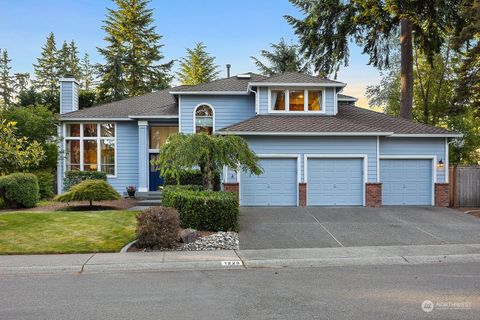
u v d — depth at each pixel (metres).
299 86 17.72
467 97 24.56
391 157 16.92
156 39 44.91
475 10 18.22
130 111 20.22
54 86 56.25
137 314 5.07
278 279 6.82
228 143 12.30
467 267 7.69
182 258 8.20
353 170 16.27
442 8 20.52
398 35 24.50
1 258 8.24
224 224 10.84
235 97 19.34
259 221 12.57
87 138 19.86
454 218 13.28
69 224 11.09
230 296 5.82
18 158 11.86
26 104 29.62
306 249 9.13
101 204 16.33
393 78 33.16
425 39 22.66
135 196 18.95
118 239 9.75
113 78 39.75
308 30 24.03
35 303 5.55
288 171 16.22
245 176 16.09
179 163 11.80
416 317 4.90
